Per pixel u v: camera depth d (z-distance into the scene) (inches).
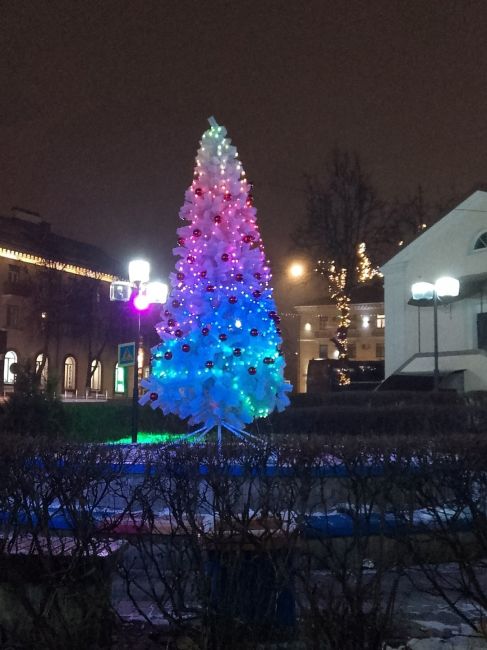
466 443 180.7
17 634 165.8
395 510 174.4
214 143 400.5
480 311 1018.1
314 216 1290.6
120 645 174.7
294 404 733.9
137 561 213.2
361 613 159.3
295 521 167.8
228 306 376.2
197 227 391.5
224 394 367.9
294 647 163.8
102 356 2153.1
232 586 162.7
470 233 1030.4
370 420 454.0
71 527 170.9
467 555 176.9
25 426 433.7
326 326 2711.6
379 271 1161.4
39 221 2164.1
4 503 168.4
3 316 1856.5
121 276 2245.3
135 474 177.3
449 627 189.6
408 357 1095.6
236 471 166.9
